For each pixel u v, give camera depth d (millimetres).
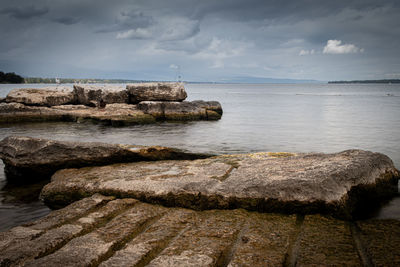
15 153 10312
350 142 16812
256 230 5301
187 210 6457
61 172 9945
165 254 4395
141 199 7031
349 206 6277
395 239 4934
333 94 94750
